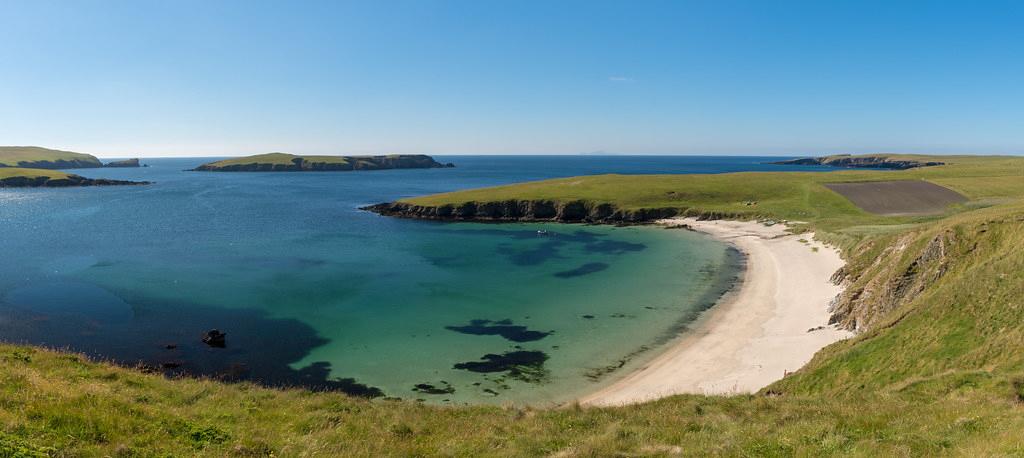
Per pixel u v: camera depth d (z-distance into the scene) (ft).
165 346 134.62
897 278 128.36
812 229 264.93
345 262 232.94
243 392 74.28
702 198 378.12
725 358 124.98
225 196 545.03
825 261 205.77
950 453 46.09
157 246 265.95
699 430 61.72
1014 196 315.78
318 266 224.74
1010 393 64.59
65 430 44.62
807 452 49.93
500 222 356.18
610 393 110.63
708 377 114.93
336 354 132.16
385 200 509.35
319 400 74.02
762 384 108.47
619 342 139.85
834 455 48.24
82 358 74.38
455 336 144.66
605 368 124.47
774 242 257.34
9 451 36.99
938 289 110.11
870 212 303.48
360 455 51.88
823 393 92.53
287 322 153.89
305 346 136.87
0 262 225.76
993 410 57.16
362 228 330.95
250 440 51.57
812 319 146.00
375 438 58.44
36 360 68.03
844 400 75.10
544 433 62.95
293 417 63.77
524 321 156.15
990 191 334.24
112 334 141.69
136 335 141.49
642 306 168.66
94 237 290.35
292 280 200.64
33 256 238.89
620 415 73.67
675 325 151.02
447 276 208.74
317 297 178.50
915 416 59.06
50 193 572.51
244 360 127.65
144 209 424.87
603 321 155.63
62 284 190.08
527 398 109.70
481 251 258.57
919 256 131.34
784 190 391.04
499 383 117.08
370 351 134.10
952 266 120.06
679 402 81.25
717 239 278.46
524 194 397.60
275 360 128.16
